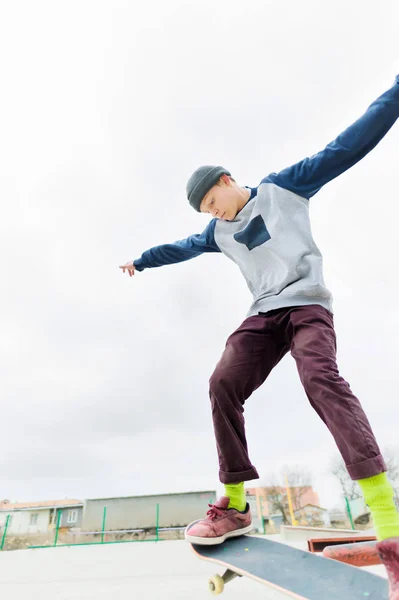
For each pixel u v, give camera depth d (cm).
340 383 119
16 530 2512
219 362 166
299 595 104
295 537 764
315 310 148
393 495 101
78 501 2805
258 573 121
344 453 108
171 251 231
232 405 159
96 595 221
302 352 135
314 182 168
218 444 159
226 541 152
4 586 274
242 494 159
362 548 235
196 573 319
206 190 184
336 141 157
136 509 2205
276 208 174
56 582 292
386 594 96
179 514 2177
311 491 2431
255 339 164
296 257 162
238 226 186
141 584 260
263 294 172
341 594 100
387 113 139
